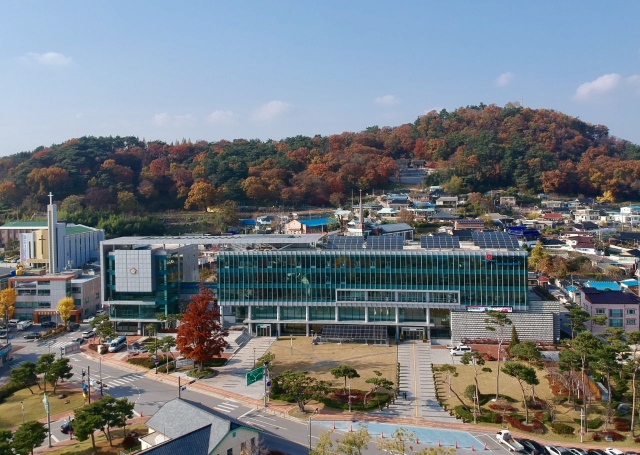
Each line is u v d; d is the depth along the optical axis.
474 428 82.44
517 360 110.38
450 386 93.56
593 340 86.00
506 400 91.50
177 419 73.31
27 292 151.88
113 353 124.00
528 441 75.56
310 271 130.88
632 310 124.12
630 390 92.88
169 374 108.69
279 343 127.69
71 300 143.62
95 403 78.12
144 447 75.88
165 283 137.62
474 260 124.50
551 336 118.56
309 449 74.25
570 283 166.88
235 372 109.12
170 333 135.88
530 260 191.00
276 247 140.25
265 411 89.75
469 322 122.44
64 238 194.75
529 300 126.44
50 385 104.62
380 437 78.81
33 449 76.69
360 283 129.12
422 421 85.06
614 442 77.00
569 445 76.25
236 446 67.94
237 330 134.50
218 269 133.25
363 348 122.69
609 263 191.50
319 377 104.12
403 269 127.44
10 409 94.06
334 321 131.50
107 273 140.12
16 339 136.00
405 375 105.12
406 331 128.75
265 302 132.12
